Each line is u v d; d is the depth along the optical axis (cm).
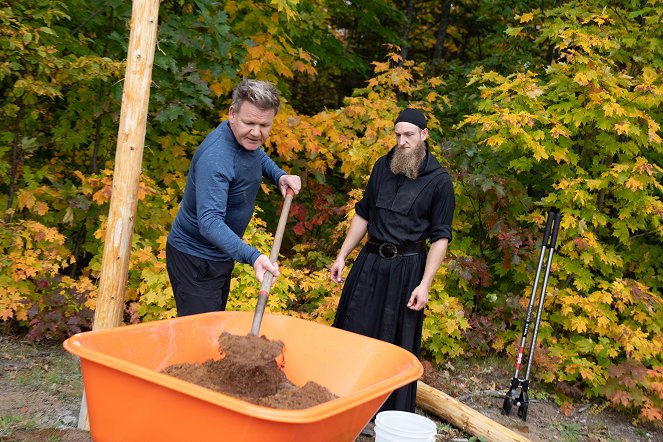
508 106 531
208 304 291
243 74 581
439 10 1092
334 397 234
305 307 534
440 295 514
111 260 327
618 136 550
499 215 560
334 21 1039
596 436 438
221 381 222
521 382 444
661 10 526
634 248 572
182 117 521
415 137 342
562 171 536
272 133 568
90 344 203
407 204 342
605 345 493
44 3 463
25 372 405
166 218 527
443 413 407
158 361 230
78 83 532
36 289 481
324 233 635
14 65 452
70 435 317
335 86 1082
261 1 603
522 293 560
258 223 519
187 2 561
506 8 819
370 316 348
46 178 554
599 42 512
